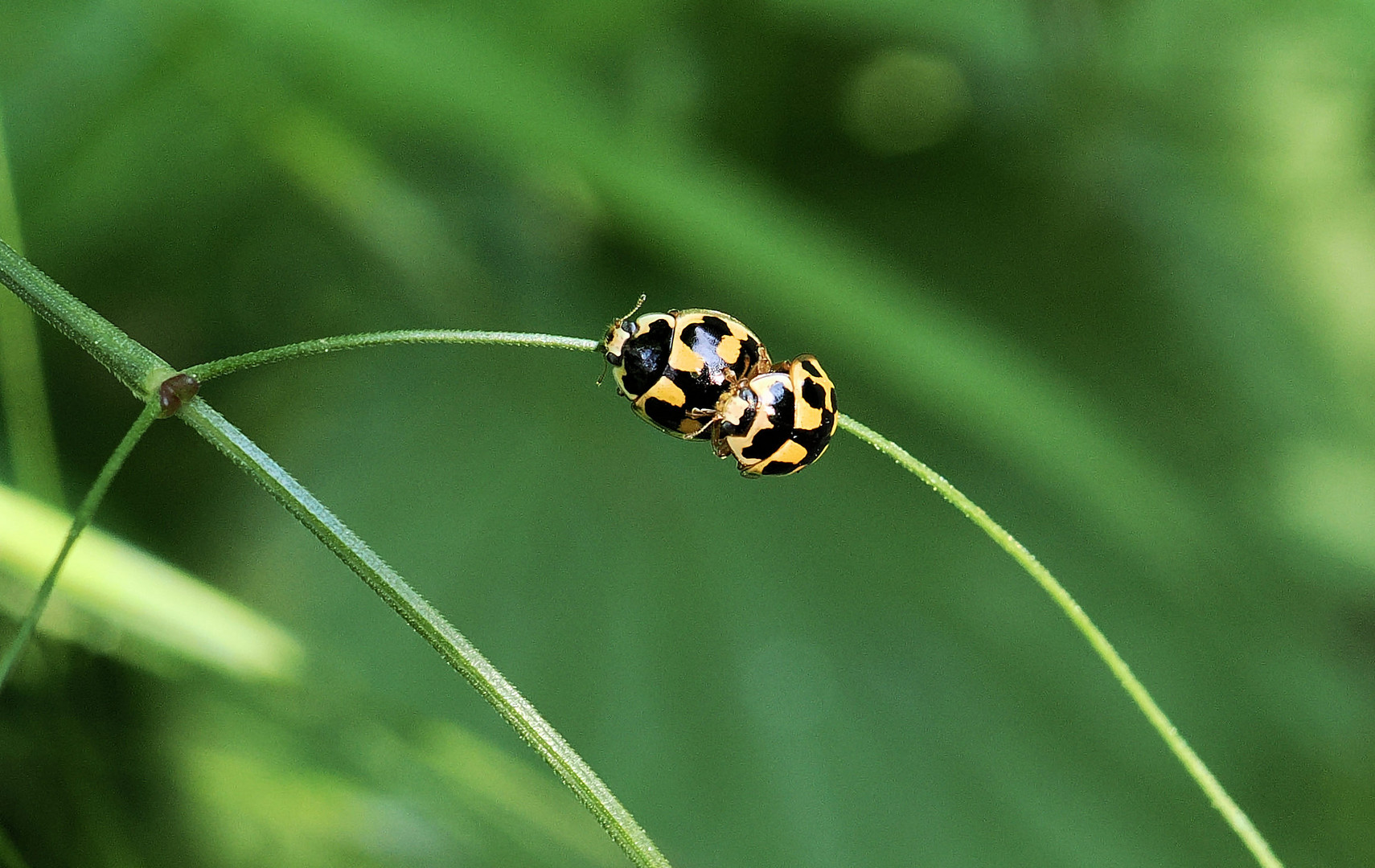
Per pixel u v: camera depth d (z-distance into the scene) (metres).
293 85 0.15
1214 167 0.16
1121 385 0.16
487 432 0.16
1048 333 0.16
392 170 0.16
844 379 0.16
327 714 0.15
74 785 0.14
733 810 0.15
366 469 0.16
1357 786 0.15
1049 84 0.16
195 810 0.15
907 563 0.16
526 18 0.15
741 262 0.15
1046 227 0.16
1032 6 0.16
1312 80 0.16
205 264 0.16
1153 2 0.16
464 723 0.15
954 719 0.15
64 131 0.15
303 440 0.16
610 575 0.16
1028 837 0.15
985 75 0.16
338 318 0.16
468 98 0.15
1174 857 0.15
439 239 0.16
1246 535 0.16
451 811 0.15
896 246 0.16
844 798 0.15
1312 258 0.16
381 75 0.15
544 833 0.15
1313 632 0.16
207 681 0.14
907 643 0.16
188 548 0.15
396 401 0.16
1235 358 0.16
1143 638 0.16
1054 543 0.16
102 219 0.15
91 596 0.14
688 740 0.15
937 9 0.16
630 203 0.15
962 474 0.16
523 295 0.16
